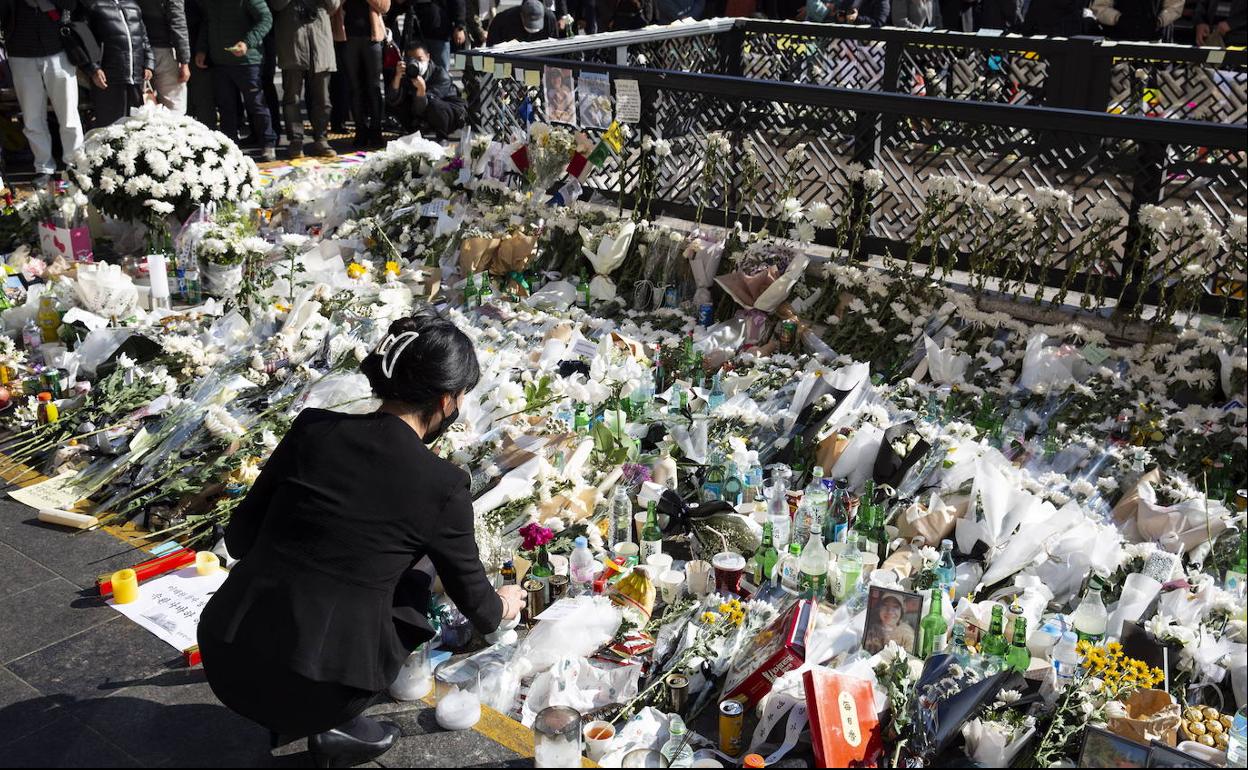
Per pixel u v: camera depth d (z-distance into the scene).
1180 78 8.49
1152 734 3.35
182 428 5.05
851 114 6.26
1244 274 5.11
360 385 5.21
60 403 5.58
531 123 7.67
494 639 3.93
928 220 5.93
